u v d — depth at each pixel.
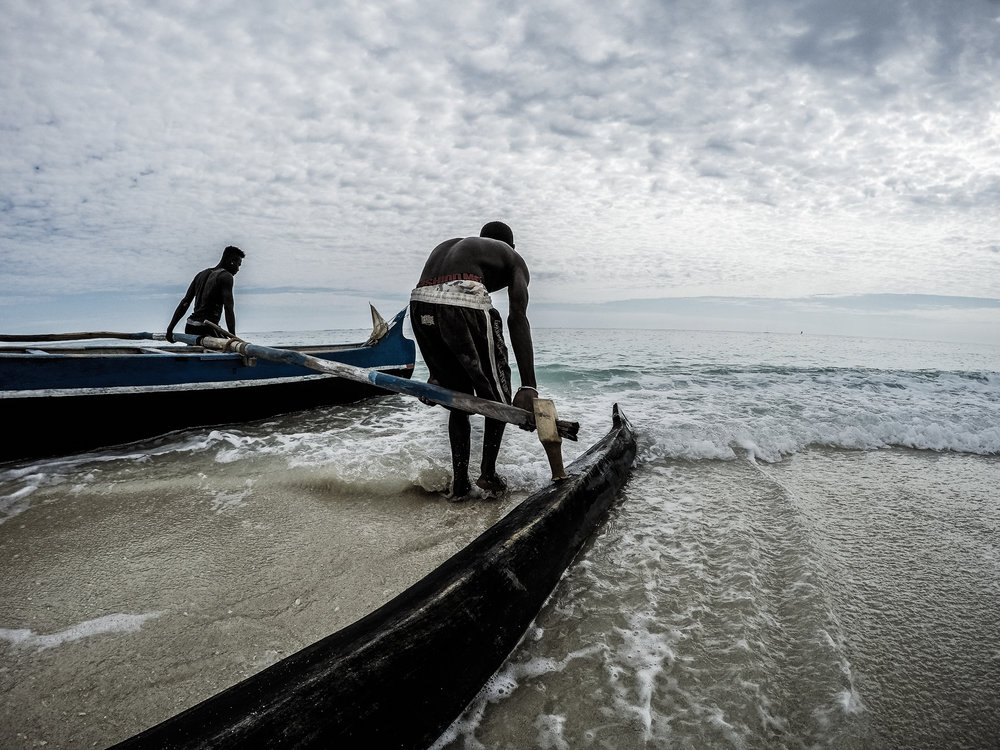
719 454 4.37
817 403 6.85
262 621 2.09
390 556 2.62
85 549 2.68
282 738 1.18
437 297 2.83
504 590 1.93
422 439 4.74
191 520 3.04
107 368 4.59
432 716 1.45
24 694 1.67
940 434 5.24
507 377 2.97
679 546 2.63
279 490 3.48
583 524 2.69
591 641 1.89
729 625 1.98
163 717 1.60
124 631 2.01
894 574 2.49
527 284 2.98
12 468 3.96
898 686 1.74
